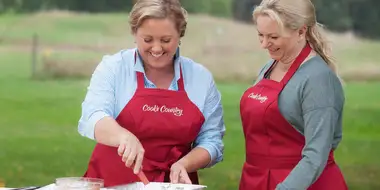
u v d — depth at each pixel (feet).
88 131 10.65
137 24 10.46
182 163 10.89
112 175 11.23
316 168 10.21
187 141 11.26
